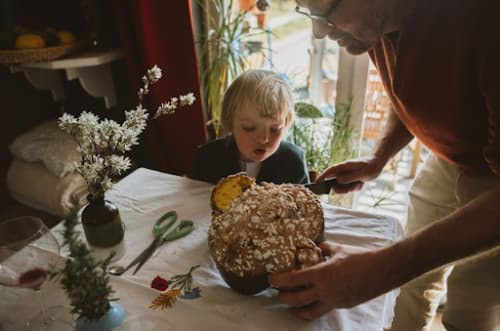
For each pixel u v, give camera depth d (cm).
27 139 173
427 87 70
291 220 65
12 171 177
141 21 149
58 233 85
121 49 167
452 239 56
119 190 100
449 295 106
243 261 62
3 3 158
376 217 88
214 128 170
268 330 61
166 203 95
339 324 62
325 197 169
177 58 156
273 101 98
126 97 188
